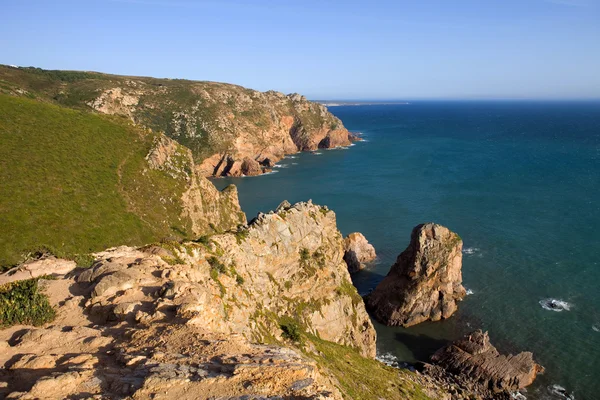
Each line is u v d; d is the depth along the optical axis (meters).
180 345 15.25
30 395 11.45
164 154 83.94
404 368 52.72
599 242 87.12
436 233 64.94
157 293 20.25
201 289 20.80
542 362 52.88
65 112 82.25
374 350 54.03
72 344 15.51
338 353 41.31
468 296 68.38
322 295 48.50
